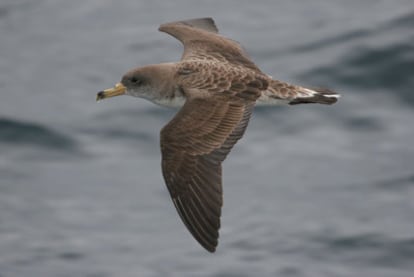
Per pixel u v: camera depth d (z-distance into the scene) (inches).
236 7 1018.7
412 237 650.8
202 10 1021.2
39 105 850.8
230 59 517.3
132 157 765.9
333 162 740.7
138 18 1023.6
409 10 914.1
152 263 652.1
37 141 788.6
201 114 441.1
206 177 426.3
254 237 668.1
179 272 640.4
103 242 677.9
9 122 810.8
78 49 967.6
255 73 474.0
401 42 845.2
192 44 538.0
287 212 692.7
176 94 490.3
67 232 689.0
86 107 840.3
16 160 766.5
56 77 912.9
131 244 674.2
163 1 1053.8
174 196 429.1
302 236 663.8
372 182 715.4
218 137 434.0
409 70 812.0
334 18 941.8
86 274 642.8
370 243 649.6
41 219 703.7
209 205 421.7
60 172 753.0
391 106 788.0
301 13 975.6
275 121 789.9
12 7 1074.1
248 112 446.6
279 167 742.5
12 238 682.8
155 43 962.1
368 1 967.6
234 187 724.7
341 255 642.8
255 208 699.4
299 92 475.5
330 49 864.9
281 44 902.4
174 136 435.5
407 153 740.7
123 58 938.1
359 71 822.5
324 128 778.2
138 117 808.9
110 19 1027.9
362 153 747.4
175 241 677.3
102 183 738.8
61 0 1084.5
